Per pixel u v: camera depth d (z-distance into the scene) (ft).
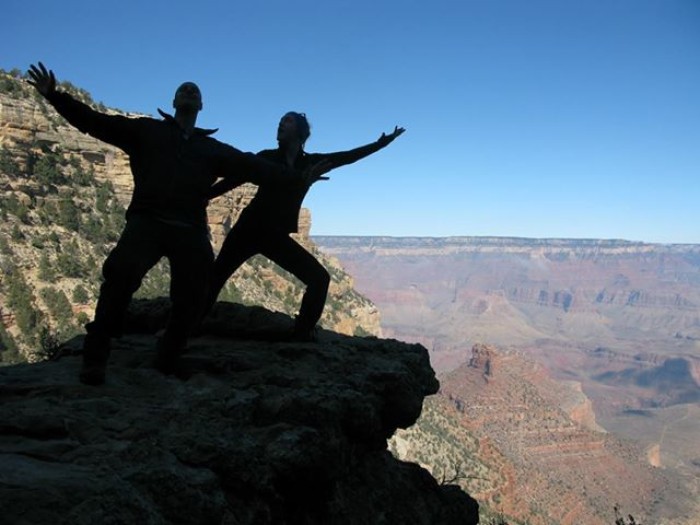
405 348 34.71
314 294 31.94
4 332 150.92
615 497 442.50
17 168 193.98
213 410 22.08
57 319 165.07
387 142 31.24
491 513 201.46
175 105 24.79
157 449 18.34
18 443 17.60
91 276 184.14
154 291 179.52
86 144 218.79
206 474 18.37
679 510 440.45
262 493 20.51
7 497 13.98
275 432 22.21
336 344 32.83
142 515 15.33
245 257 32.17
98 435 18.85
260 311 34.27
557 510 341.21
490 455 291.99
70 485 14.97
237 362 27.71
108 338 23.32
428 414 289.74
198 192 24.53
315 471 22.93
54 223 195.11
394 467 33.71
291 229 31.63
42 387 22.66
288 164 29.78
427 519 32.53
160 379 24.36
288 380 25.99
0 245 171.12
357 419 25.39
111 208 214.90
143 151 23.95
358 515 28.30
